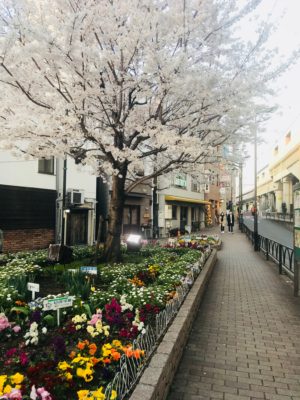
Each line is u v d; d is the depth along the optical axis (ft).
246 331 18.45
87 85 22.49
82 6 20.02
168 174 37.55
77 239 58.03
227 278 33.47
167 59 20.38
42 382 9.07
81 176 57.98
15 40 18.45
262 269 38.88
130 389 9.84
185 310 17.39
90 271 21.88
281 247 35.70
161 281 21.34
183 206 104.78
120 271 23.54
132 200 73.05
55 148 24.94
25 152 25.16
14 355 11.37
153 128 24.86
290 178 134.51
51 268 26.45
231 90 23.12
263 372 13.84
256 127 26.94
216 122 26.35
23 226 47.62
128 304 15.58
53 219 52.90
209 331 18.38
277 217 126.31
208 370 13.91
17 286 17.63
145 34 19.92
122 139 26.35
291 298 25.61
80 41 20.34
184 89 22.06
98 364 10.57
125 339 12.64
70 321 13.83
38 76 21.71
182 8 21.15
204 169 33.73
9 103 23.89
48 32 18.33
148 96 24.22
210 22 22.40
